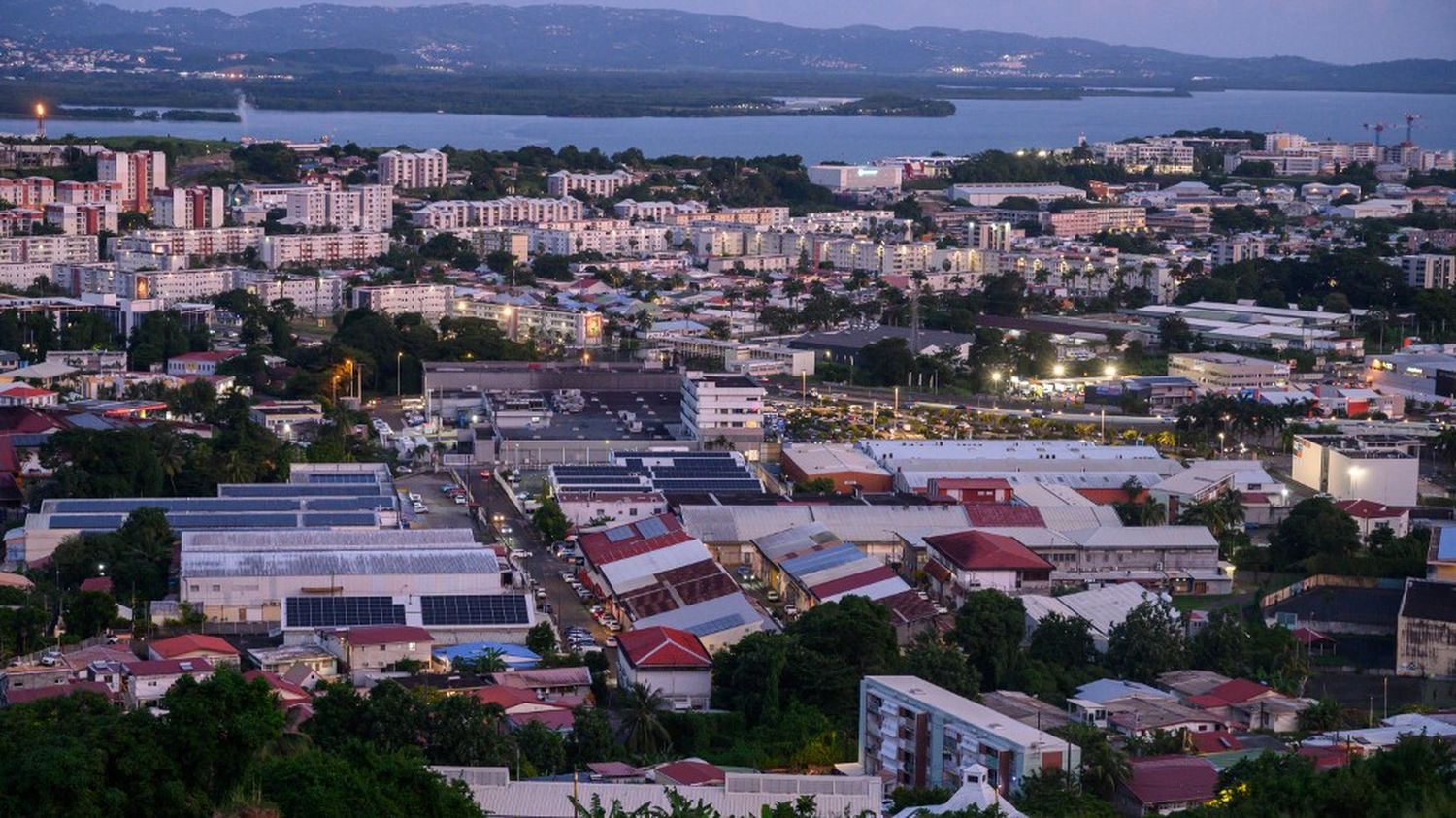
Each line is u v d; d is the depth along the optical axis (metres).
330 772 172.25
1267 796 189.25
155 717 180.62
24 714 188.88
